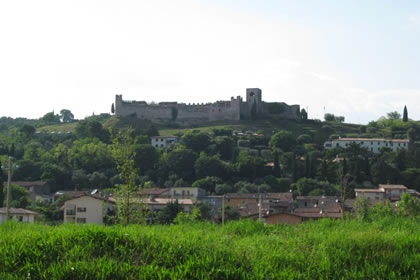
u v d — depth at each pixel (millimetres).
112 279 18984
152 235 22828
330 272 20812
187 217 52906
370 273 20609
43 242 21188
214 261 20500
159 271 19422
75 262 19766
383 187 130000
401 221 30406
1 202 87438
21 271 19266
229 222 30500
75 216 73688
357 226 28281
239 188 141000
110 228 24078
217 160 157125
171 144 189875
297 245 23594
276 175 159375
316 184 138625
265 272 20172
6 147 183500
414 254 22062
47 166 149750
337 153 178625
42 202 108375
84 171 155375
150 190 127062
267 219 53438
